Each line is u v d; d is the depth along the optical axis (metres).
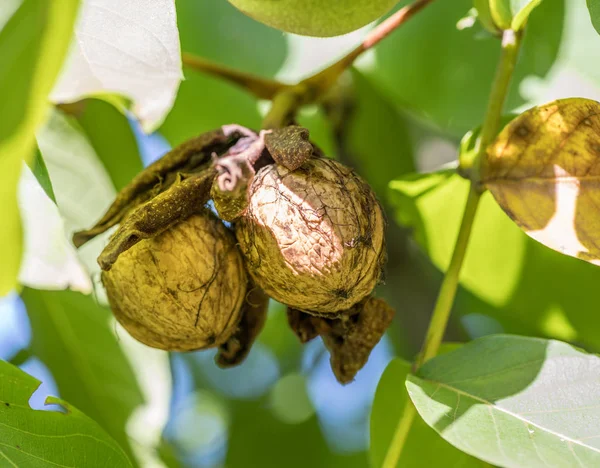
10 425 0.39
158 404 0.50
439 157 0.56
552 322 0.50
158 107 0.40
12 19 0.31
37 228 0.46
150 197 0.41
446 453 0.43
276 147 0.39
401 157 0.54
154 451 0.50
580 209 0.39
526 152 0.40
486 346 0.40
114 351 0.50
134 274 0.40
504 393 0.39
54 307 0.50
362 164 0.54
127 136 0.50
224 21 0.51
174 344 0.41
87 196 0.50
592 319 0.49
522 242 0.49
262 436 0.66
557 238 0.39
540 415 0.38
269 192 0.39
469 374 0.39
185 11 0.51
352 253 0.39
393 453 0.40
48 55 0.31
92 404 0.50
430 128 0.56
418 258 0.54
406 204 0.48
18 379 0.40
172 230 0.40
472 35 0.50
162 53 0.39
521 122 0.40
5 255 0.32
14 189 0.31
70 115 0.50
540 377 0.39
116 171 0.50
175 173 0.41
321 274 0.39
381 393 0.44
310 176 0.39
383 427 0.44
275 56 0.51
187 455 0.71
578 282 0.49
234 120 0.53
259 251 0.39
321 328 0.41
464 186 0.47
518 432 0.38
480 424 0.38
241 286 0.41
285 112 0.44
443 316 0.41
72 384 0.50
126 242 0.39
